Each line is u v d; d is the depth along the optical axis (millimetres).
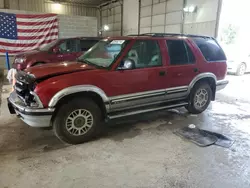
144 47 3467
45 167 2504
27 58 7012
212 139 3307
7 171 2408
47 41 12453
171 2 10734
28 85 2881
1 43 11234
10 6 13156
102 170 2471
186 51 3982
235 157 2801
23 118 2898
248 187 2215
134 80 3336
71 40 7602
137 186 2205
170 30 11047
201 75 4172
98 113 3188
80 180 2283
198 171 2479
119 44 3352
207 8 9016
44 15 12078
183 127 3793
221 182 2285
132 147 3029
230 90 6898
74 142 3064
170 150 2961
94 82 2979
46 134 3383
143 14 12766
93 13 17062
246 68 10180
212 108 4984
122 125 3836
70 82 2818
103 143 3139
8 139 3193
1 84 7297
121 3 14555
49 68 3141
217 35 8805
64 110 2895
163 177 2359
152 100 3660
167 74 3686
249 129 3748
